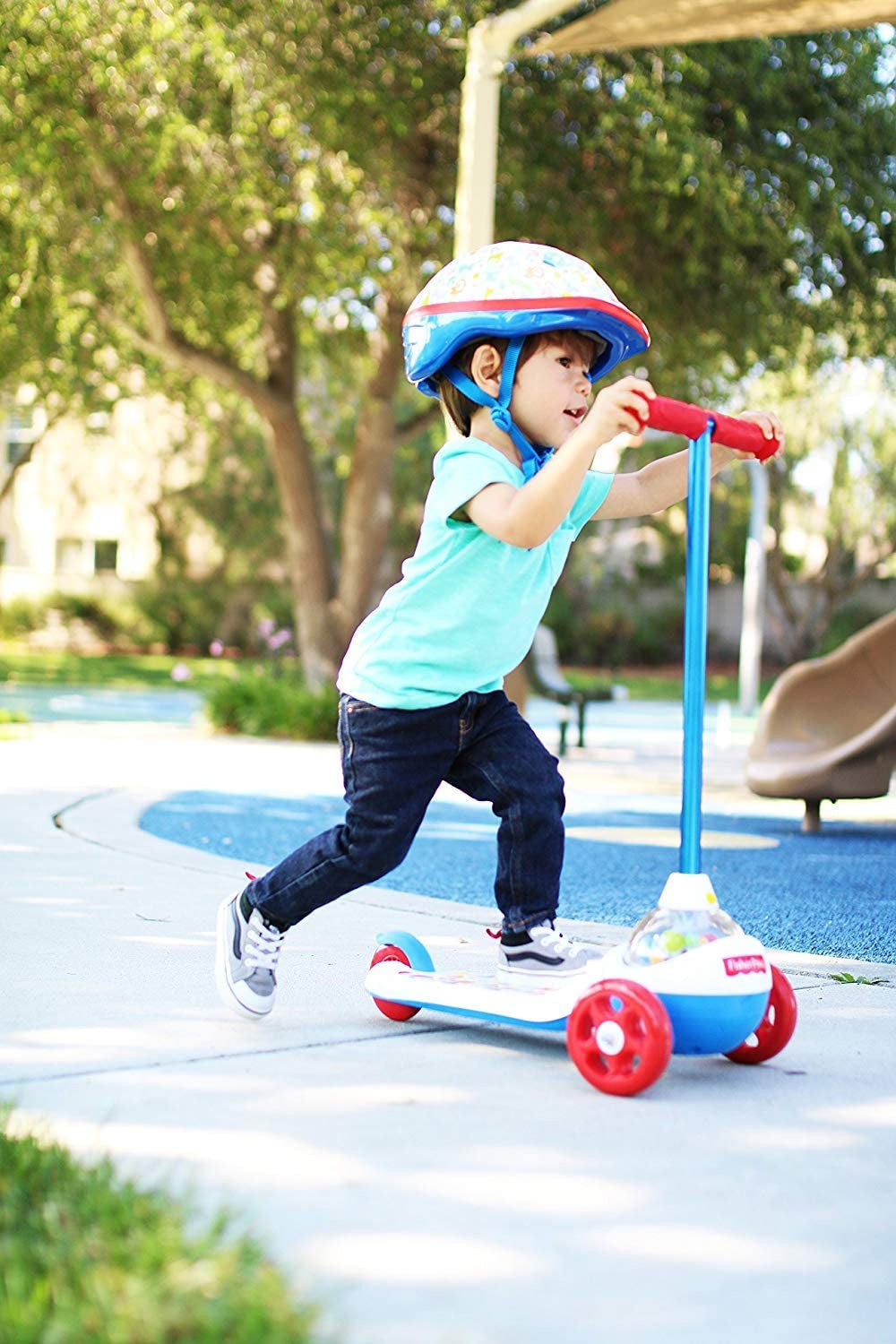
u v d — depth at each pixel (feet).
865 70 32.96
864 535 84.58
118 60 28.60
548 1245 5.09
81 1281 4.26
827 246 32.32
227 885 13.60
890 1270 4.99
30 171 30.37
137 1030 8.06
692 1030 7.20
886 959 11.32
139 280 35.09
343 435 63.82
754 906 14.15
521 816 8.17
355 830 8.12
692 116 29.99
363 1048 7.86
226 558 88.58
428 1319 4.48
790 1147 6.26
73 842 16.42
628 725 47.91
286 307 38.27
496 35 24.94
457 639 7.89
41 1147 5.67
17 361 39.99
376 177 31.48
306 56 29.43
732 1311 4.64
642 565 91.45
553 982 8.07
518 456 8.11
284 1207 5.35
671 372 37.32
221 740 35.45
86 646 90.12
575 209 32.53
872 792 20.90
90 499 90.89
